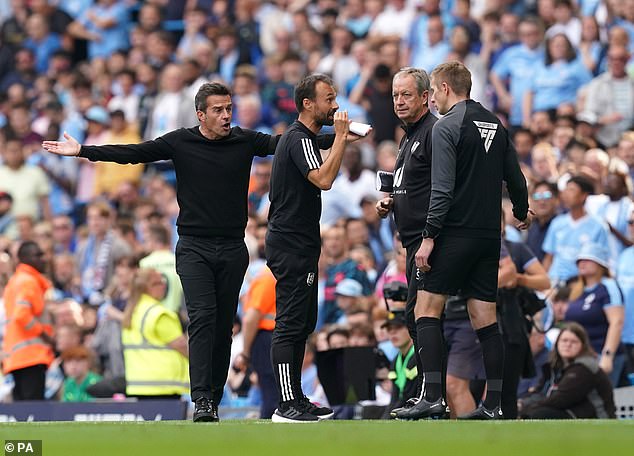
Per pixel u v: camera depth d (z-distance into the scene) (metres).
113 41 69.00
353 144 48.84
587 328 37.03
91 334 45.50
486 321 27.12
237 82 55.69
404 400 31.09
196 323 27.38
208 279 27.70
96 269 50.16
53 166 59.06
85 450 23.92
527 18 53.38
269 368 35.69
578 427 21.52
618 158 44.69
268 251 27.42
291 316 27.20
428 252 26.27
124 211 54.66
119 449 23.70
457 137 26.28
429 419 26.27
